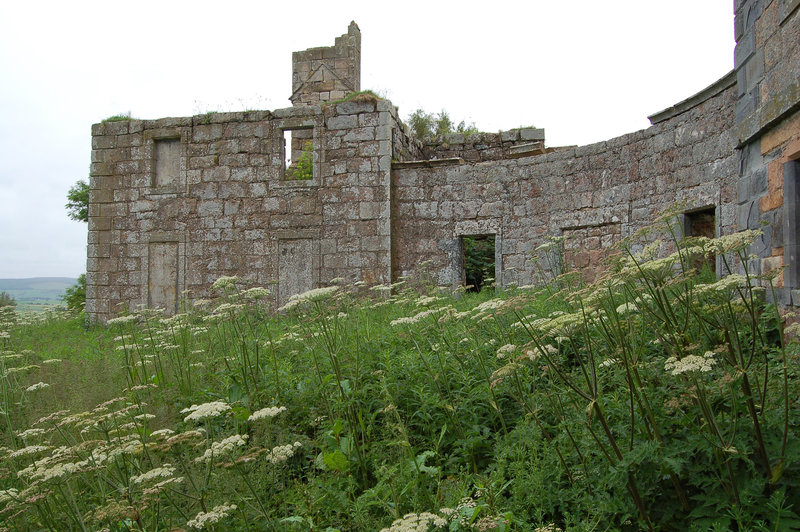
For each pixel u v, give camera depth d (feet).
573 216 38.19
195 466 12.82
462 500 10.08
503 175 42.09
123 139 48.80
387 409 13.01
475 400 15.02
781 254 17.56
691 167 30.17
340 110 44.88
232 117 46.65
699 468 9.93
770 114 17.49
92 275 48.78
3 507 12.64
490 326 18.69
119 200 48.73
